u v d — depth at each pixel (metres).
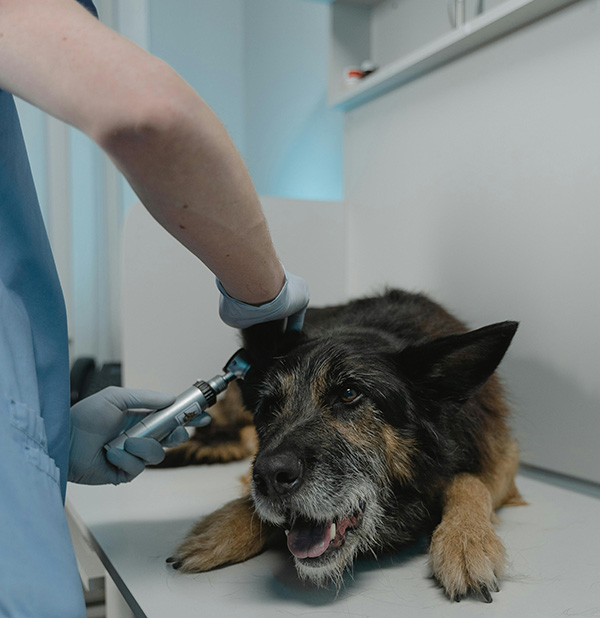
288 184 2.74
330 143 2.40
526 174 1.42
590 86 1.25
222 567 0.93
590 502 1.23
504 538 1.01
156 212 0.60
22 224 0.67
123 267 1.75
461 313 1.64
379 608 0.78
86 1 0.64
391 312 1.37
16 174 0.67
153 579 0.88
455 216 1.64
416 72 1.73
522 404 1.45
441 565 0.84
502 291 1.50
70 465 0.96
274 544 1.02
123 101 0.48
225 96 3.12
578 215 1.29
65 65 0.50
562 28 1.31
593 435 1.28
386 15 2.02
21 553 0.55
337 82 2.07
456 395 1.04
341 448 0.95
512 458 1.21
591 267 1.27
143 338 1.77
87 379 2.25
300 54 2.60
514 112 1.45
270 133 2.91
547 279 1.38
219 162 0.55
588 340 1.28
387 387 1.00
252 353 1.07
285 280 0.81
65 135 2.68
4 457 0.57
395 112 1.86
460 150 1.62
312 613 0.77
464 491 1.04
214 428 1.64
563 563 0.91
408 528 1.02
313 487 0.89
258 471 0.88
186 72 3.00
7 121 0.66
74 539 1.28
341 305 1.54
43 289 0.69
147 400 0.99
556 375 1.36
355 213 2.07
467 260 1.61
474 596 0.80
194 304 1.81
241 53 3.15
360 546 0.95
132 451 0.93
